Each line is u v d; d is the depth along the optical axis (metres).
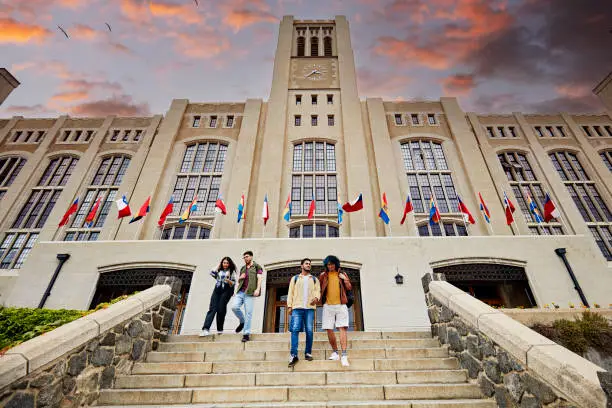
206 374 4.91
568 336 7.70
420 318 10.91
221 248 12.55
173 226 17.02
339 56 24.95
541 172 19.17
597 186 18.98
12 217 17.83
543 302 11.47
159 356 5.62
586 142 20.42
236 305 6.50
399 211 16.72
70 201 17.95
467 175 18.44
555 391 3.13
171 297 6.93
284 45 25.83
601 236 17.11
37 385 3.46
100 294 12.59
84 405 4.11
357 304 13.08
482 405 4.05
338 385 4.68
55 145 20.62
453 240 12.66
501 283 14.45
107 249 12.67
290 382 4.74
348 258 12.18
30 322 7.03
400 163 19.34
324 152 19.70
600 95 23.06
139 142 20.44
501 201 17.70
